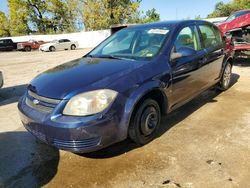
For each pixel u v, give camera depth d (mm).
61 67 4180
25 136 4551
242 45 8406
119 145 3971
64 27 47125
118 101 3326
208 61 5105
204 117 4863
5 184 3285
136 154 3729
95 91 3223
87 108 3143
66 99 3195
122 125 3400
